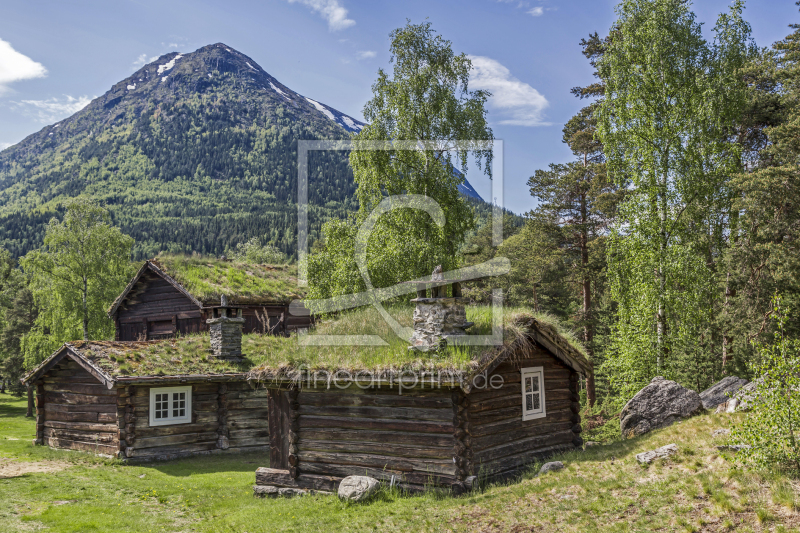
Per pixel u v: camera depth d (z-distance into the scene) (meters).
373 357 10.58
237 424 17.09
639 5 19.58
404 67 19.42
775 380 7.56
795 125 19.83
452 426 9.88
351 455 10.67
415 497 9.61
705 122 18.14
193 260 24.28
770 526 6.21
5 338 45.50
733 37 18.45
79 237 35.41
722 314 21.52
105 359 15.66
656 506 7.29
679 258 17.20
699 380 20.03
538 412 11.78
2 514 9.59
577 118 32.88
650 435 11.05
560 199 32.38
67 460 15.15
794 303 19.45
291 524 8.77
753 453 7.58
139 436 15.52
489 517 8.02
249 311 21.97
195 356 17.23
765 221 20.12
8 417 32.97
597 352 30.75
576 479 8.87
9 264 66.44
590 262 31.30
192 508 10.41
